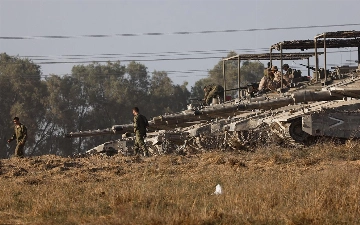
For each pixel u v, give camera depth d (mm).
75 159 89000
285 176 63906
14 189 63094
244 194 53344
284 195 53500
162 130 126562
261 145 100812
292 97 103000
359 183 55562
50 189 62094
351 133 97000
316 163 78188
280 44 145250
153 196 54562
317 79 135250
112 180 69938
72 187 63031
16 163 85250
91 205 53219
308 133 95938
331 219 46156
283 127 99188
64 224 47031
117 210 50594
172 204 52344
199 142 106188
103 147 133500
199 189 59625
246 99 137875
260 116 107812
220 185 60500
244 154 91750
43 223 47688
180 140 107750
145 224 45719
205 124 112625
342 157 82125
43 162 84625
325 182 57844
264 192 54188
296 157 83125
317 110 97062
